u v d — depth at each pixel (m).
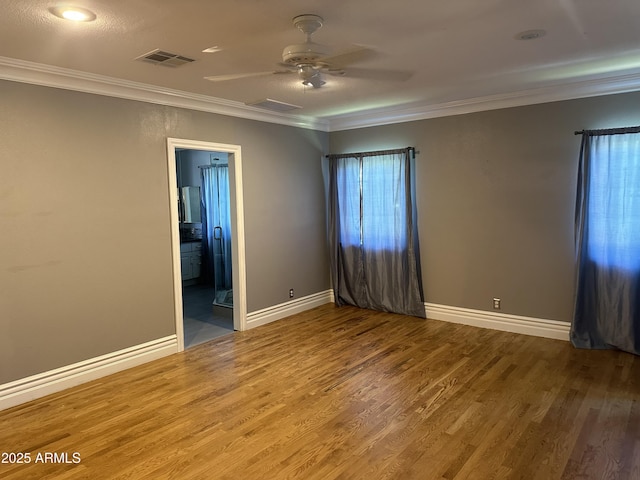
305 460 2.59
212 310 6.16
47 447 2.78
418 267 5.56
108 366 3.93
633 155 4.03
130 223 4.05
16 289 3.36
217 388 3.60
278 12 2.43
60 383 3.61
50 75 3.44
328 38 2.89
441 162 5.29
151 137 4.20
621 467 2.46
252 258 5.27
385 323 5.36
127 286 4.05
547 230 4.63
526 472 2.44
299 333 5.03
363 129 5.92
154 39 2.81
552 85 4.31
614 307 4.21
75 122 3.65
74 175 3.66
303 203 5.96
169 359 4.29
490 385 3.55
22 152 3.36
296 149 5.80
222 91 4.32
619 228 4.14
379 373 3.84
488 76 3.93
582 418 3.00
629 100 4.07
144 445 2.78
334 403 3.30
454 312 5.35
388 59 3.37
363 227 5.95
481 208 5.05
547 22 2.70
